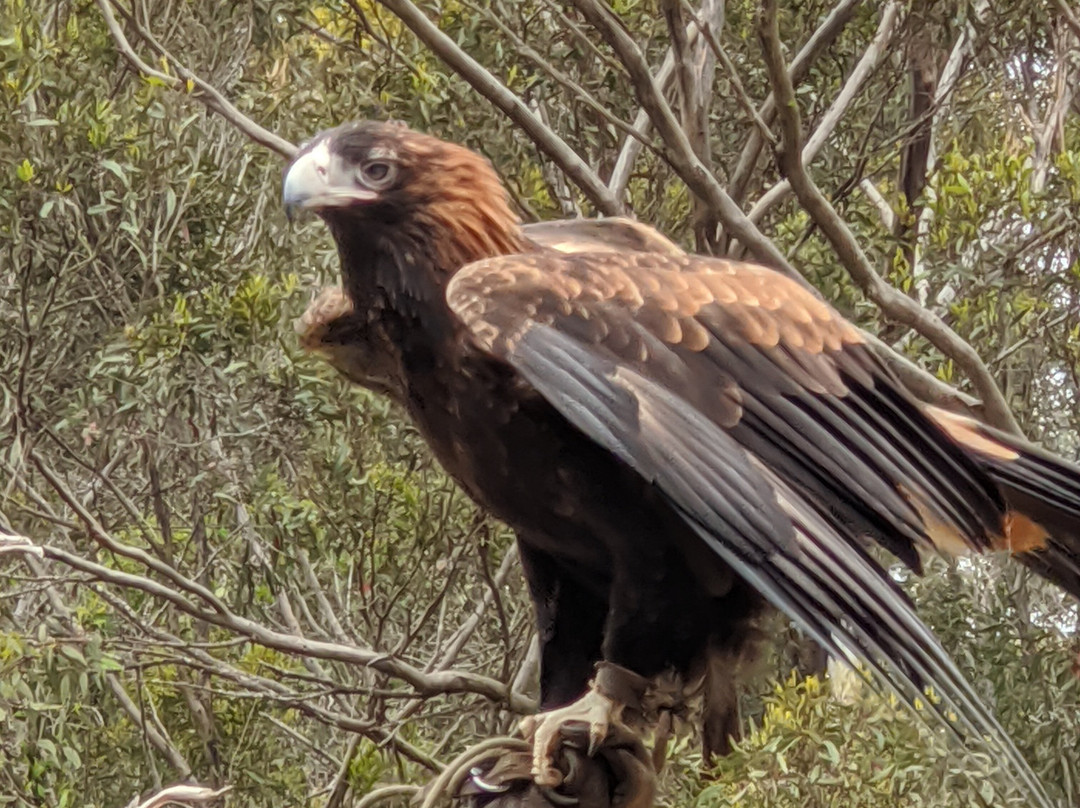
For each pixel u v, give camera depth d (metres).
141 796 7.56
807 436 3.97
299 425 6.81
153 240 6.80
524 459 4.09
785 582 3.68
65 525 6.77
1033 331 7.31
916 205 7.91
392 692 6.94
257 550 7.30
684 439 3.78
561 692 4.43
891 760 5.55
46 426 6.84
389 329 4.16
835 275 7.41
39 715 6.25
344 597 8.16
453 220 4.13
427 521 6.92
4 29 6.91
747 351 3.99
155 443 6.93
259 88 8.02
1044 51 7.95
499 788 3.89
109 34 7.11
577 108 7.78
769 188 8.34
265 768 7.94
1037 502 4.27
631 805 3.92
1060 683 7.04
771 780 5.54
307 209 4.13
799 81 7.88
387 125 4.21
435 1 7.26
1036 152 8.10
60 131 6.73
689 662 4.18
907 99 8.45
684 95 6.94
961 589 7.31
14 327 6.79
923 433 4.12
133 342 6.54
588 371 3.84
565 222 4.56
